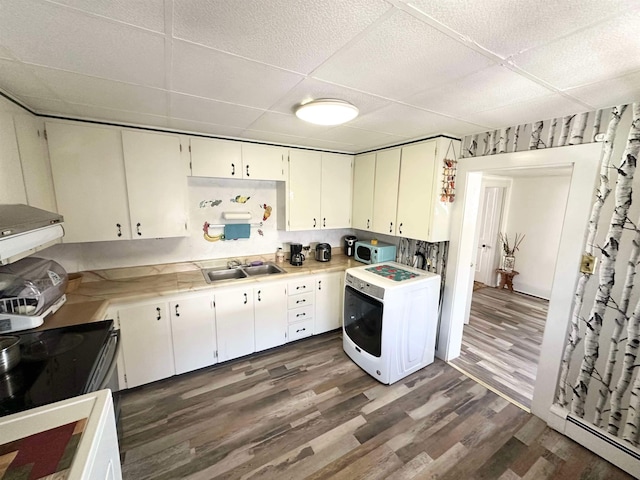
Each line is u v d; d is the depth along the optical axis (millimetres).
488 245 5223
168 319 2336
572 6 811
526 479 1618
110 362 1401
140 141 2246
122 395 2234
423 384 2449
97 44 1073
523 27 924
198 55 1158
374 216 3209
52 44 1069
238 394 2277
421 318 2578
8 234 1059
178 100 1691
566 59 1127
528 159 2084
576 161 1820
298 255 3270
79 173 2066
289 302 2963
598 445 1772
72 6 844
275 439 1851
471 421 2035
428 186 2564
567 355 1923
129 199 2256
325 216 3383
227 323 2613
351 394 2299
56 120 1954
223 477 1594
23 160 1680
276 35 1009
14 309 1538
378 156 3111
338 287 3309
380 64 1214
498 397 2297
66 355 1330
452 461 1716
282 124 2211
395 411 2115
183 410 2096
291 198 3107
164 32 996
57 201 2018
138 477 1586
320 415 2064
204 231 2969
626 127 1616
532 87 1418
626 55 1073
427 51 1100
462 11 854
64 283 1964
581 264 1829
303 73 1314
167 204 2408
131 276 2635
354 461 1702
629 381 1670
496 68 1228
